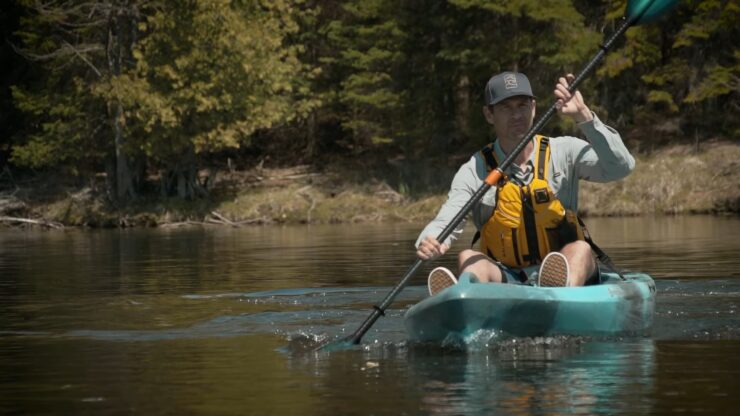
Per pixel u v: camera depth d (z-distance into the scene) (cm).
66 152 3142
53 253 1772
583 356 610
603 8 3425
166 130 2964
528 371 562
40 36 3212
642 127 3444
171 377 572
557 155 725
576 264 702
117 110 3038
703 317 795
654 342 665
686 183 2909
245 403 497
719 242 1636
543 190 718
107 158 3170
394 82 3356
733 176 2916
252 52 3011
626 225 2292
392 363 602
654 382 525
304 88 3300
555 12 3019
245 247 1844
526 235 721
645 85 3462
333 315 861
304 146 3950
